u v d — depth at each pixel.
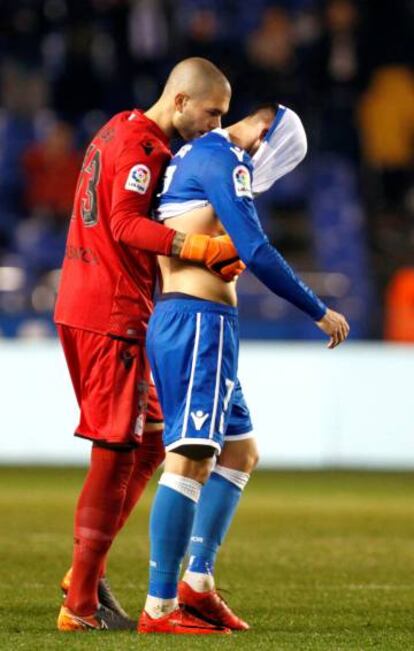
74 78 64.94
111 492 19.09
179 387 18.28
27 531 32.28
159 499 18.28
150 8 65.62
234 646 16.88
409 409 51.81
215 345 18.28
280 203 64.25
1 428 51.34
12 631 18.44
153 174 18.73
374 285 59.19
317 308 18.19
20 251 59.94
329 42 66.44
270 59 65.81
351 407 51.81
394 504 39.84
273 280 17.97
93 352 19.17
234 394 19.50
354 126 65.81
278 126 19.53
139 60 65.38
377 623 19.84
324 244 62.28
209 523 19.27
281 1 68.75
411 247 61.59
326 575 25.69
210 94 19.06
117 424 19.02
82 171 19.78
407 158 66.19
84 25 66.19
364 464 51.88
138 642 17.16
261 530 33.38
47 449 51.50
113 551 29.20
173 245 18.12
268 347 51.69
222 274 18.33
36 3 66.81
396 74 67.06
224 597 22.66
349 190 64.69
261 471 49.94
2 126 64.00
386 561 27.89
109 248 19.17
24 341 54.94
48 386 51.41
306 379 51.66
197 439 18.09
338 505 39.44
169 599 18.38
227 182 18.05
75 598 18.88
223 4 68.56
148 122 19.16
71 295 19.36
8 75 65.69
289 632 18.72
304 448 51.72
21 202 62.22
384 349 51.94
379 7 68.00
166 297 18.58
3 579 24.45
